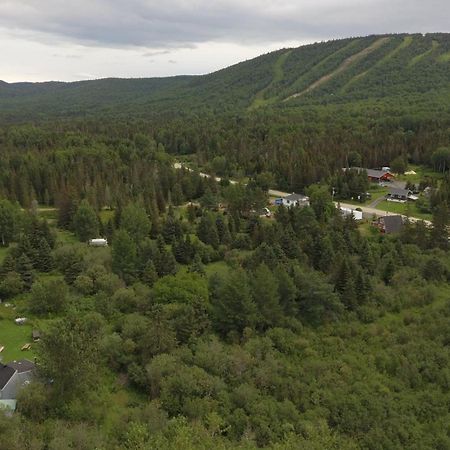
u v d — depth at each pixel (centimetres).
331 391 5947
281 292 7406
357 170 15575
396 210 13162
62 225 11856
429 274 8956
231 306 6906
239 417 5116
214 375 5741
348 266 8088
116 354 5866
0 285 7606
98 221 10869
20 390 4800
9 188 14212
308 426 5056
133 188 14300
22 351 6003
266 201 13200
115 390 5497
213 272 8788
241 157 18500
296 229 10538
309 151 17450
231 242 10050
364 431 5450
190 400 5134
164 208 13062
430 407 5931
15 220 10656
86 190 13400
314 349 6800
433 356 6812
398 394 6109
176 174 15562
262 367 6041
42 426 4488
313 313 7456
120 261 8244
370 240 10500
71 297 7419
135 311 7112
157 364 5528
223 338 6831
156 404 5072
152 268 8025
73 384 4938
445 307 8025
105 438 4578
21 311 7088
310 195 13250
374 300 8038
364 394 5925
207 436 4591
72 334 5094
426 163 17938
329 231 10031
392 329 7469
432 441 5409
